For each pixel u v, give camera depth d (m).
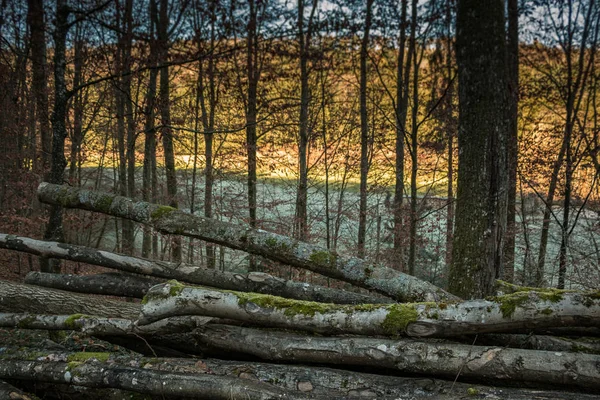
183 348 3.30
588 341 2.81
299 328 2.76
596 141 10.02
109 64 8.09
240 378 2.73
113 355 3.09
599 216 9.94
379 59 11.98
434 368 2.52
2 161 10.22
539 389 2.50
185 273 3.62
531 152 10.41
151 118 9.11
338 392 2.58
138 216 3.79
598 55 11.16
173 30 8.77
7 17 9.23
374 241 12.38
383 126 11.57
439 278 11.54
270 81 11.23
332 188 12.52
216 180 11.29
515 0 9.73
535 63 11.50
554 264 9.84
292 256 3.48
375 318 2.64
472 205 4.04
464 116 4.09
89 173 12.48
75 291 3.83
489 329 2.53
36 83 9.07
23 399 2.89
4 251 10.21
